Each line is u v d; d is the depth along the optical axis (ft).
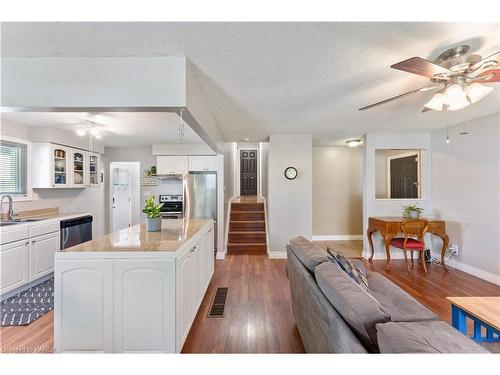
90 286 6.35
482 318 5.74
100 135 14.38
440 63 6.23
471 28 5.09
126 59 6.29
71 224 13.69
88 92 6.28
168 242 7.43
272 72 7.04
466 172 13.11
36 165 13.48
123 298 6.38
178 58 6.27
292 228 16.34
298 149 16.26
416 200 15.72
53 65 6.27
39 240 11.65
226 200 20.51
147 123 12.43
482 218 12.28
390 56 6.20
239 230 19.60
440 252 14.80
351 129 14.62
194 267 8.44
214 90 8.32
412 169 16.15
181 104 6.25
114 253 6.39
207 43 5.64
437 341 3.18
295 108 10.27
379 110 10.75
